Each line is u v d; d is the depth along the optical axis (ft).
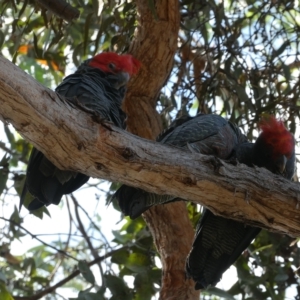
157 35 34.53
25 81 19.83
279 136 29.73
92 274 33.65
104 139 22.16
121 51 38.37
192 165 23.73
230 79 37.17
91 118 21.88
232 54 37.68
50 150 22.09
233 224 30.27
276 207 24.61
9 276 42.70
